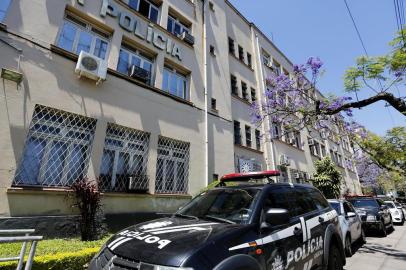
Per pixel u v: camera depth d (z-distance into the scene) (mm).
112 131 8578
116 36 9477
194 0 13953
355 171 35031
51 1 7887
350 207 9453
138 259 2525
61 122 7402
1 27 6672
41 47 7320
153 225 3344
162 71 10805
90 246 5684
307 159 22031
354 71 8961
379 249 8727
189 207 4270
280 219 3230
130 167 8797
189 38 12523
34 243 3486
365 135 13578
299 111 11258
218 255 2605
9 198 5973
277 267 3246
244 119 15648
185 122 11055
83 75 7891
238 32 18219
